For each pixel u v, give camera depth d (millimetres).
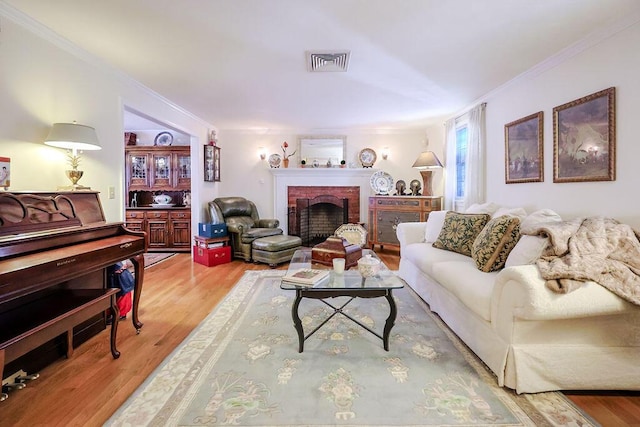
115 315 1936
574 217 2506
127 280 2521
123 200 3016
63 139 2059
